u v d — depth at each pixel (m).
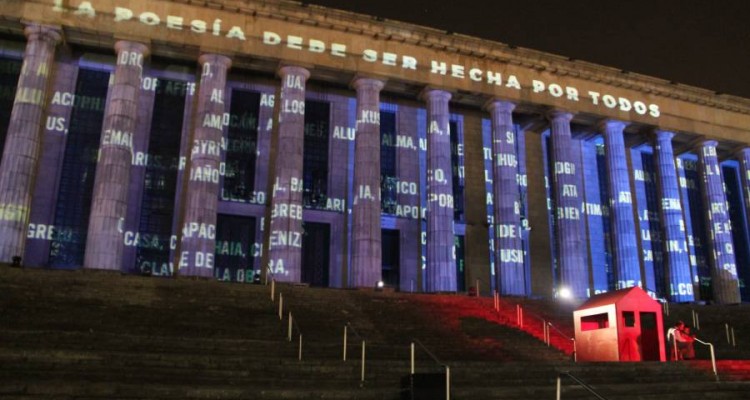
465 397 14.20
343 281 37.81
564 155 40.28
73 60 35.75
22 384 12.02
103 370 14.32
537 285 41.91
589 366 17.80
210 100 33.94
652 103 43.66
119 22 33.28
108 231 30.66
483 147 43.34
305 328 22.34
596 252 44.16
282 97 35.72
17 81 35.19
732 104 45.84
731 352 25.41
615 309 21.00
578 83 41.84
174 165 36.50
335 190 39.09
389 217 39.75
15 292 21.48
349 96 40.78
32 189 32.03
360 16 37.03
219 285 25.92
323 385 14.89
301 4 36.06
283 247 33.53
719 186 44.12
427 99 38.72
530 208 43.22
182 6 34.56
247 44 35.12
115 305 21.98
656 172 43.59
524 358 22.30
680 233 41.78
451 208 37.09
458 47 39.03
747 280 47.59
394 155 41.16
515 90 40.00
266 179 37.91
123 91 32.56
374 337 22.36
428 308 27.34
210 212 32.75
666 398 15.45
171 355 15.24
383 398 13.82
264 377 15.18
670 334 22.09
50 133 34.69
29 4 32.16
